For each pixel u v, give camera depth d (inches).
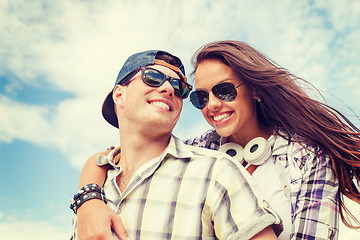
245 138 90.5
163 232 51.8
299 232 69.3
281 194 75.4
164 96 60.6
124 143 63.1
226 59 84.1
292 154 80.6
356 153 80.0
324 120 85.7
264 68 84.7
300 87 87.9
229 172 55.4
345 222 77.4
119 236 51.2
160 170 57.8
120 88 65.7
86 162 70.8
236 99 84.0
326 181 75.5
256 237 49.4
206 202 53.2
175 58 67.6
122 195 56.4
